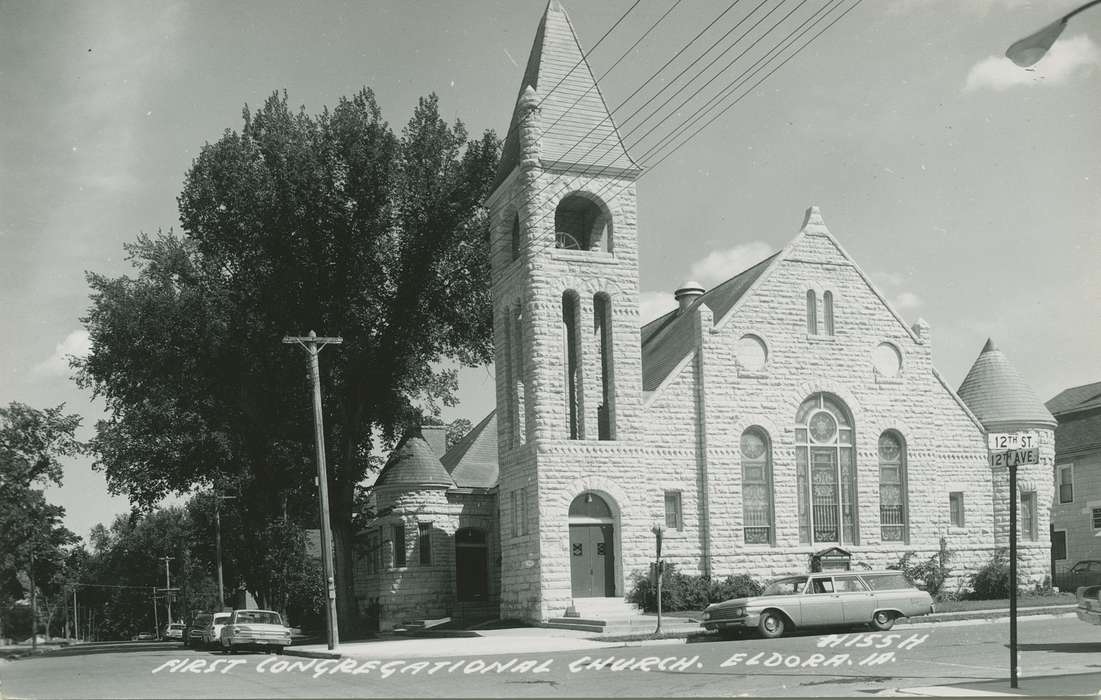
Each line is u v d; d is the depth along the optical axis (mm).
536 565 37562
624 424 39031
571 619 35625
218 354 46062
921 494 42812
